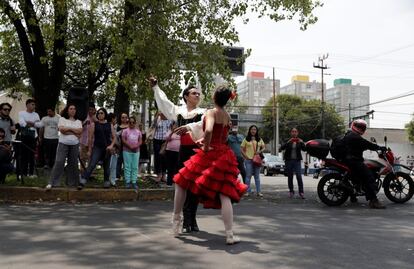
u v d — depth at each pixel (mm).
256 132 11297
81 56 19688
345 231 6199
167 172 10703
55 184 9148
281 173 31781
